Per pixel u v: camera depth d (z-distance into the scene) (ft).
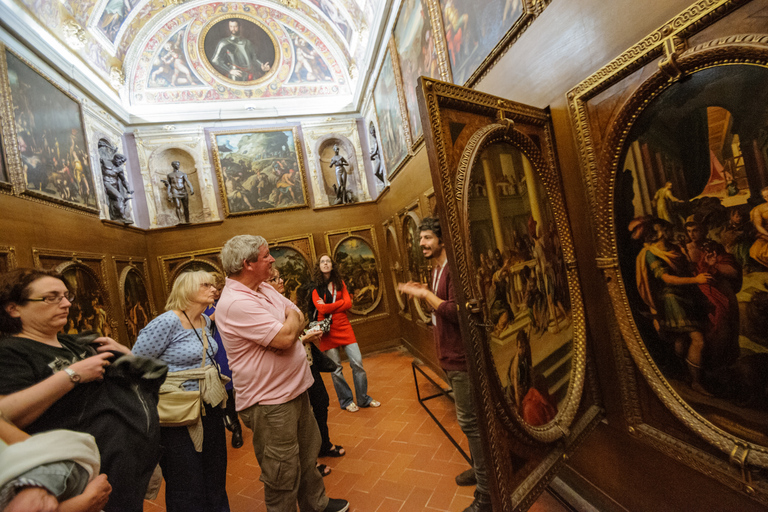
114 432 4.64
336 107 31.27
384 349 28.17
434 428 12.68
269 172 29.50
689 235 5.39
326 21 29.89
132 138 27.43
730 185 4.76
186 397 6.99
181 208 28.27
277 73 31.12
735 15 4.42
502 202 6.58
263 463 7.02
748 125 4.43
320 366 11.39
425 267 19.01
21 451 2.99
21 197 14.55
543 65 7.79
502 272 6.35
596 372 7.63
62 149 18.44
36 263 14.56
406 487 9.62
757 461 4.84
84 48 22.99
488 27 10.16
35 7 18.44
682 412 5.88
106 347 5.29
